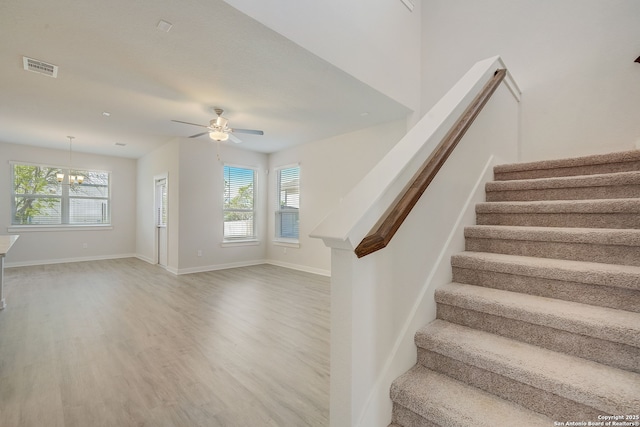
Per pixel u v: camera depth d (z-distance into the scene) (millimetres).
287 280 5117
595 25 3275
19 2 2035
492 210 2100
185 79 3221
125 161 7527
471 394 1189
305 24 2707
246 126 4926
